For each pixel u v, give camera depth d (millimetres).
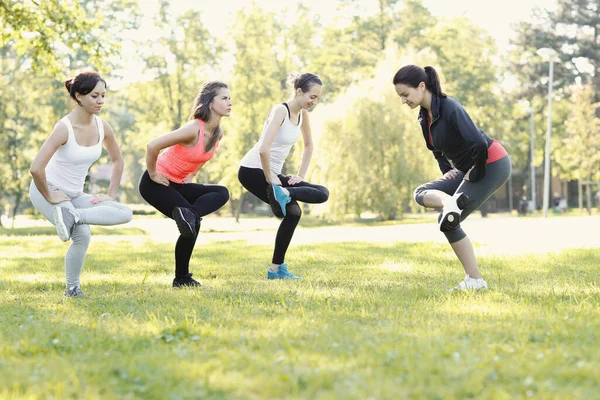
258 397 2383
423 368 2672
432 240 12539
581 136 40188
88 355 3033
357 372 2650
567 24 48469
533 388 2436
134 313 4258
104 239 18812
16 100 33156
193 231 5586
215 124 5742
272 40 40562
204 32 37750
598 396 2320
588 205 40125
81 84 5191
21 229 30141
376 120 28344
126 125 40531
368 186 28312
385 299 4707
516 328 3486
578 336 3281
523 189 52562
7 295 5605
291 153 33625
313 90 6352
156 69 37406
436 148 5254
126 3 36094
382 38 42406
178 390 2443
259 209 55094
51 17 14445
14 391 2424
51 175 5375
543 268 6957
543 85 48156
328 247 10938
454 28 41656
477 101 41875
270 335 3398
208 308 4371
